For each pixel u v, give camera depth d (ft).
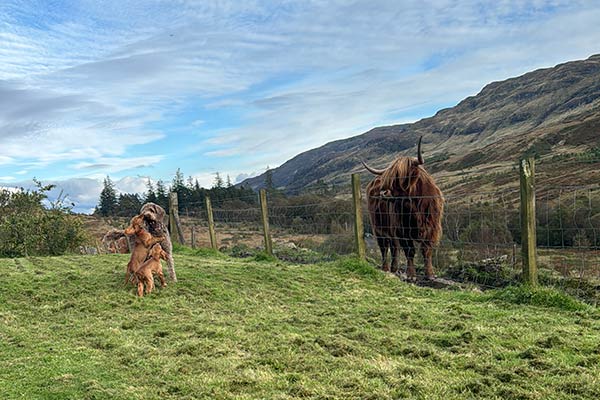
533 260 23.66
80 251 60.95
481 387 12.66
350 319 21.17
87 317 22.75
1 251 54.13
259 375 14.32
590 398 11.76
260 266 35.29
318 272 32.68
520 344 16.38
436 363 15.06
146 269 27.27
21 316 23.06
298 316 22.00
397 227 33.96
